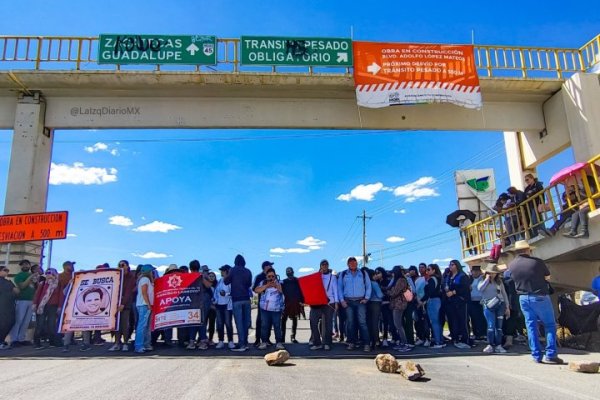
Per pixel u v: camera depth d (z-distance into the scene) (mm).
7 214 12383
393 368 6422
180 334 9523
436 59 13797
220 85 13414
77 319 9016
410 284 10047
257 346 9516
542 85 14203
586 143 13219
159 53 13133
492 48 14156
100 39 13125
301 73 13289
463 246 16031
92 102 13789
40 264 12469
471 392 5184
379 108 14422
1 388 5379
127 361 7523
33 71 12742
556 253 10766
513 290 9086
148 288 8719
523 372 6422
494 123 14859
